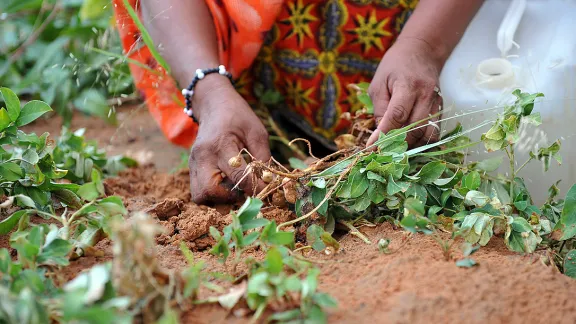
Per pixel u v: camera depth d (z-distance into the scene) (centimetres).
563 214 143
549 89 186
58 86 296
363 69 221
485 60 194
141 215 106
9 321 97
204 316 117
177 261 143
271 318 111
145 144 279
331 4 207
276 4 191
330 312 117
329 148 234
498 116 158
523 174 192
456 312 116
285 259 126
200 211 165
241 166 167
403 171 152
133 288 104
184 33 190
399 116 167
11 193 157
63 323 101
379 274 130
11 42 331
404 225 130
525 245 143
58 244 123
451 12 182
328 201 156
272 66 225
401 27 214
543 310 119
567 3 198
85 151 204
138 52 210
